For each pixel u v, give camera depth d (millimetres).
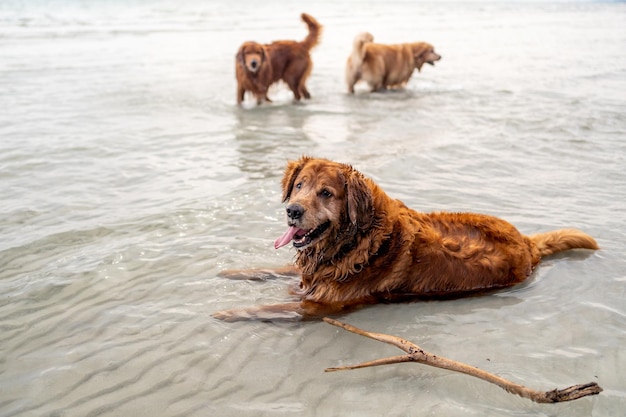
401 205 2381
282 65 5285
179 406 1782
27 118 4207
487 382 1862
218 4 17812
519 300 2262
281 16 14023
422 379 1882
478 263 2311
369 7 21141
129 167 3381
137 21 11664
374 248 2244
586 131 4082
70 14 12523
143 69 6379
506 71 6949
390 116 4676
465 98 5352
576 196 3043
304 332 2098
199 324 2107
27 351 1968
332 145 3848
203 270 2406
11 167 3307
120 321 2109
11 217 2760
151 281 2326
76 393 1813
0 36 8484
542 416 1741
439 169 3383
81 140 3795
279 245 2191
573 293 2283
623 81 6047
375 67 5840
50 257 2459
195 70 6430
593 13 23734
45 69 6082
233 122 4406
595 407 1759
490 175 3311
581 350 1991
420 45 6320
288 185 2375
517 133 4059
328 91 6004
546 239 2516
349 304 2250
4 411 1749
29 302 2193
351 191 2201
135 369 1906
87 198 2973
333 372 1915
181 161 3506
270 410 1776
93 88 5297
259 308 2182
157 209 2863
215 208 2879
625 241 2605
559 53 8602
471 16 18484
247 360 1960
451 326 2133
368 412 1768
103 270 2377
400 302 2277
